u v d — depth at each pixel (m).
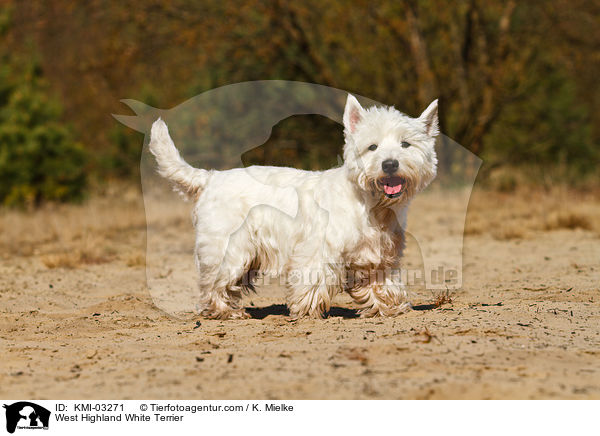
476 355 6.12
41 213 21.78
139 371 6.02
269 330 7.45
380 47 27.05
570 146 28.84
